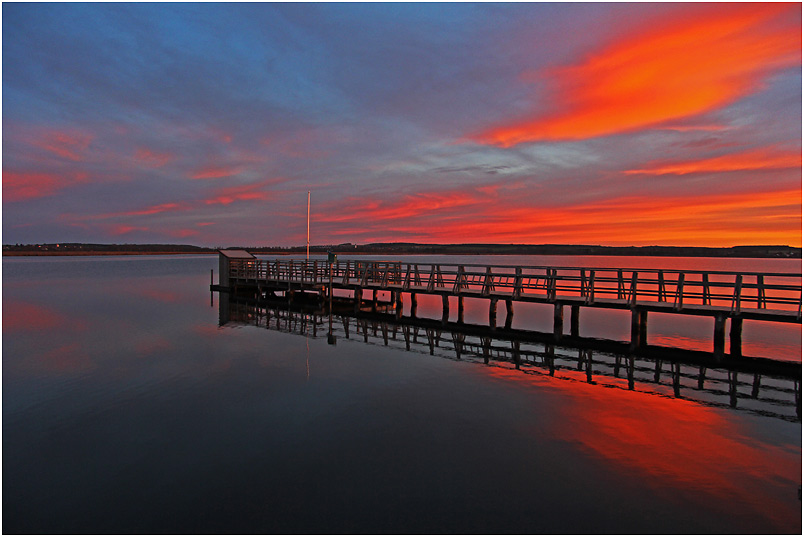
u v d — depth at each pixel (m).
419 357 14.88
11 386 11.77
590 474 7.41
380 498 6.72
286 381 12.21
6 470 7.52
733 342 14.91
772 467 7.63
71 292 37.50
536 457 7.98
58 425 9.30
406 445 8.42
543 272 73.56
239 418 9.68
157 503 6.61
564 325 23.22
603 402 10.70
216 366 13.71
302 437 8.77
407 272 21.89
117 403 10.57
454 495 6.80
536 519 6.23
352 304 26.89
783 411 10.13
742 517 6.26
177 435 8.84
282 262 30.20
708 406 10.45
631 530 5.98
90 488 7.00
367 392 11.34
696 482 7.16
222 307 27.69
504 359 14.65
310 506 6.52
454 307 30.55
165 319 23.02
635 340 15.17
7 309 26.70
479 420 9.61
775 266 118.12
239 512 6.39
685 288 40.84
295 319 22.98
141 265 120.62
